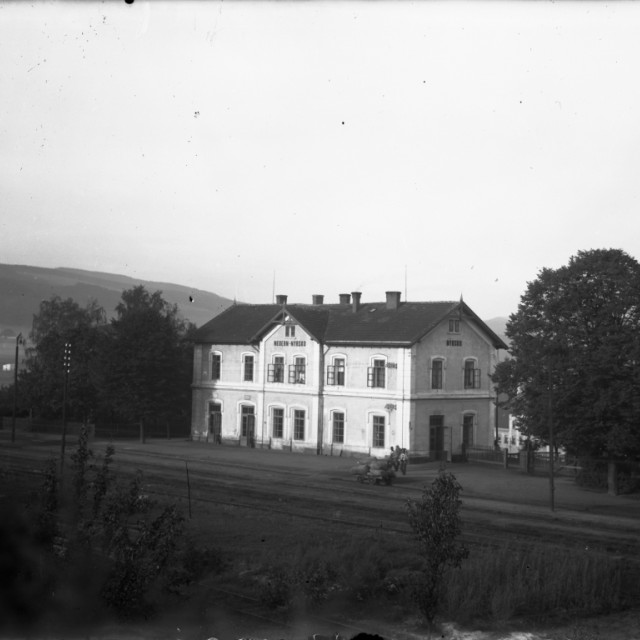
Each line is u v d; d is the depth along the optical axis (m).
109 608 15.58
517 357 42.62
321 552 24.03
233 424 62.06
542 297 42.34
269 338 60.03
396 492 38.41
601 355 38.06
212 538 26.50
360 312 58.41
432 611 17.25
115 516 15.46
